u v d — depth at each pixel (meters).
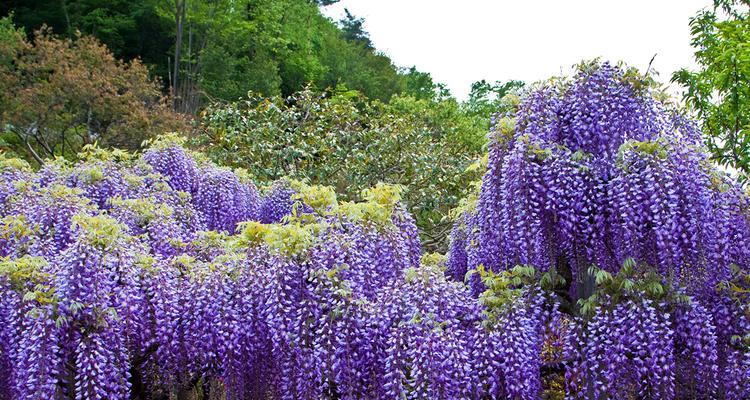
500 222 5.88
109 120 16.75
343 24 60.62
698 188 5.26
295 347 5.11
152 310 5.86
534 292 5.79
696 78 10.44
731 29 10.25
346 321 5.09
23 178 8.01
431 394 4.84
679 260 5.26
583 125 5.71
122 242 5.76
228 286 5.55
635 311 5.22
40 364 5.09
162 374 5.87
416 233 6.82
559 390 6.38
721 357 5.52
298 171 12.87
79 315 5.28
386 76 44.78
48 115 16.02
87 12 32.09
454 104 26.77
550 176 5.59
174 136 9.02
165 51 34.03
